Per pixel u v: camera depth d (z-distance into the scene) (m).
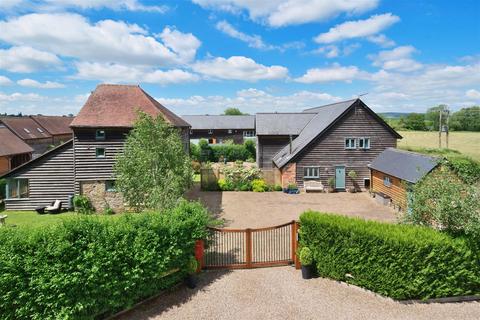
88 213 22.48
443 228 10.88
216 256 13.87
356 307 10.02
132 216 10.85
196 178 36.88
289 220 20.62
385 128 29.61
